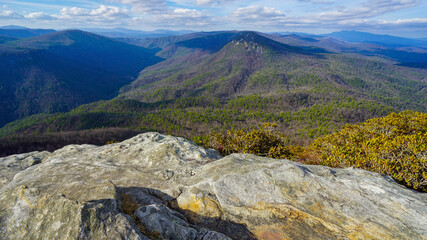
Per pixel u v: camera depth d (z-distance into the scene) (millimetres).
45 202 4965
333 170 7742
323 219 5770
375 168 9242
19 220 4785
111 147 11367
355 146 11117
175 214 5859
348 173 7512
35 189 5488
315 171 7547
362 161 9781
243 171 7422
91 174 7664
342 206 6020
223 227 5801
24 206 5062
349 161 10273
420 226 5125
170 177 7855
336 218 5738
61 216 4531
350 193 6398
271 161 8477
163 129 172625
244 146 14156
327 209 5992
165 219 5285
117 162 9289
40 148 113438
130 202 6309
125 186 7137
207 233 5172
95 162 8992
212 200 6492
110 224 4273
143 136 12836
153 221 5168
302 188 6680
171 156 9531
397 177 8516
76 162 8969
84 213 4375
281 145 14539
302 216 5926
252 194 6590
